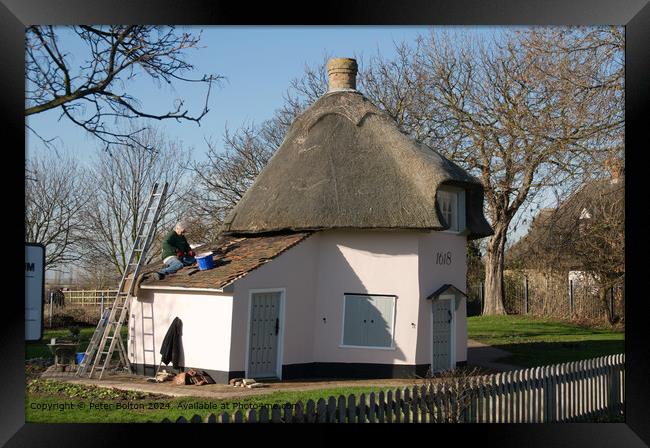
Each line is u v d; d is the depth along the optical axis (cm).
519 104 3372
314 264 2338
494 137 3916
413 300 2297
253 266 2136
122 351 2305
